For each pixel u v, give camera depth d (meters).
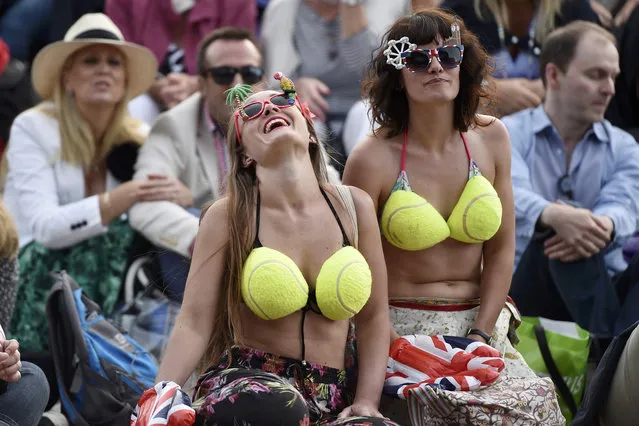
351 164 13.97
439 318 13.81
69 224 18.64
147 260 18.83
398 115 13.93
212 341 12.84
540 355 16.47
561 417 13.14
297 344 12.47
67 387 16.00
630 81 21.17
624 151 18.91
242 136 12.62
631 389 13.34
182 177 19.47
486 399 12.41
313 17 21.91
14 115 22.36
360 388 12.64
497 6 20.75
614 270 18.38
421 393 12.54
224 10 23.00
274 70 22.05
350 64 21.64
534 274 17.36
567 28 18.81
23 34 23.72
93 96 19.53
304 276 12.52
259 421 11.17
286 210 12.54
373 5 21.70
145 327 17.98
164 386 11.48
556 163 18.72
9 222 15.30
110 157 19.80
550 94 18.80
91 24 19.86
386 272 13.02
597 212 18.19
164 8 22.97
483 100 14.29
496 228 13.66
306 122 12.87
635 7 21.34
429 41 13.43
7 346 13.06
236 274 12.42
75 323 15.98
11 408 13.69
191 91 22.38
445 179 13.84
